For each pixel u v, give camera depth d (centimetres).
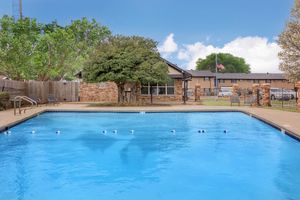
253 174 738
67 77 4138
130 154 947
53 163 848
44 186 659
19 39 3459
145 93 3194
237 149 1005
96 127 1457
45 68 3688
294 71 2902
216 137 1214
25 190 634
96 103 2842
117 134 1281
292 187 646
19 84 2616
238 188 643
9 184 672
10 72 3484
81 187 654
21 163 846
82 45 4266
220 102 3139
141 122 1619
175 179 705
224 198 589
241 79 7912
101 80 2472
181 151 984
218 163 841
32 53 3544
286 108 2172
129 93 2769
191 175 735
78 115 1883
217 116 1861
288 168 788
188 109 2009
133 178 715
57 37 3703
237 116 1866
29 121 1623
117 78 2428
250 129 1400
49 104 2722
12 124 1341
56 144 1091
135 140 1160
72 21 4812
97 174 745
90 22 4841
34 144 1091
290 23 2859
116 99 3316
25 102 2495
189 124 1557
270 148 1016
